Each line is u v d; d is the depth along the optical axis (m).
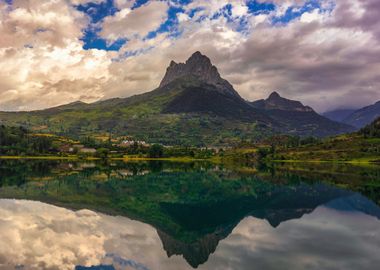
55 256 43.25
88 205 83.12
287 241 51.44
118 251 45.84
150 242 50.84
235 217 72.50
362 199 94.56
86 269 39.00
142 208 82.12
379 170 191.50
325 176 163.50
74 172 178.75
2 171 171.38
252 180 149.50
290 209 81.19
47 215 69.06
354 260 42.25
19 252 44.56
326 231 57.88
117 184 132.00
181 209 82.81
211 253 45.59
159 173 183.88
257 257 43.69
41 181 133.00
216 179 154.50
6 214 69.25
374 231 57.62
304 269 39.22
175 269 39.47
